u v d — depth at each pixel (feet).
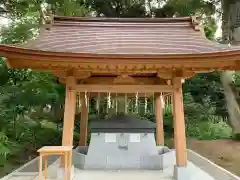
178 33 25.67
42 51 18.60
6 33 41.34
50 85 43.11
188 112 53.47
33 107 45.19
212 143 45.03
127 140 26.12
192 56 19.03
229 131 51.70
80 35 24.58
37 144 40.91
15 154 36.19
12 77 43.45
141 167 25.46
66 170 18.48
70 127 21.48
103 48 21.36
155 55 18.97
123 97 33.32
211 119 55.06
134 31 25.93
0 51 18.29
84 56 19.01
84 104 32.30
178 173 20.79
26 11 43.62
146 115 49.11
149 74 24.47
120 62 19.49
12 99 39.93
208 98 54.85
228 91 50.83
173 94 22.11
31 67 20.98
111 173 23.58
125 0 53.88
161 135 31.68
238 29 52.85
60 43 22.20
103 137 26.17
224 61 19.62
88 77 23.52
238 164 33.47
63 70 21.70
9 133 38.88
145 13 54.75
